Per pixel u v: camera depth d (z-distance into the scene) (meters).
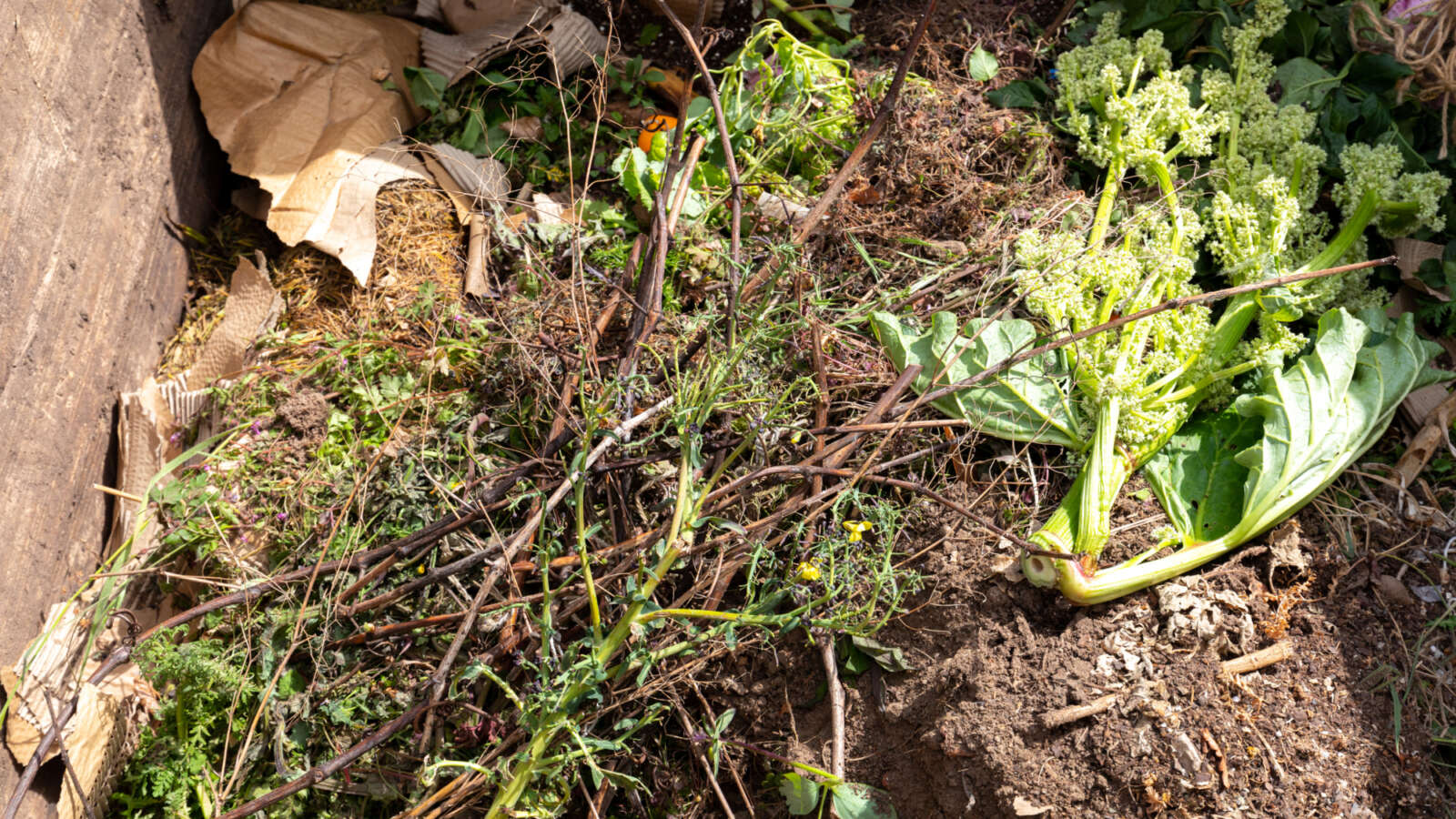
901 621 2.17
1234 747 1.92
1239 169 2.57
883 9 3.26
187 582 2.49
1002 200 2.71
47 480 2.41
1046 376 2.34
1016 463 2.31
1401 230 2.51
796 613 1.87
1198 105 2.76
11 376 2.30
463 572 2.26
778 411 2.25
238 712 2.26
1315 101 2.70
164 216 2.87
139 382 2.76
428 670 2.23
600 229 2.81
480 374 2.60
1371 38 2.75
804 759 2.13
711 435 2.33
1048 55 3.02
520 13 3.15
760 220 2.73
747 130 2.88
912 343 2.43
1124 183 2.75
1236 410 2.29
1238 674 2.00
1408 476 2.25
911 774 2.08
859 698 2.17
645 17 3.26
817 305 2.45
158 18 2.86
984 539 2.21
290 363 2.69
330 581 2.28
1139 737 1.92
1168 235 2.46
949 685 2.06
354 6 3.29
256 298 2.78
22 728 2.21
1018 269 2.51
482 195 2.88
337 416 2.60
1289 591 2.10
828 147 2.88
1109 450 2.17
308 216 2.75
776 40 3.20
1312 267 2.46
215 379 2.74
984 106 2.89
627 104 3.16
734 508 2.27
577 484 1.85
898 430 2.31
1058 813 1.91
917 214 2.71
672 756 2.22
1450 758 1.96
